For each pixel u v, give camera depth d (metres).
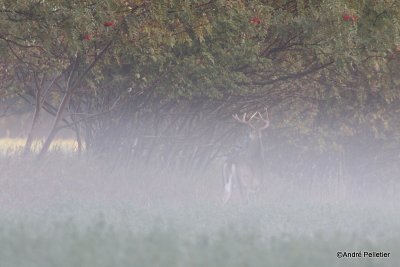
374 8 79.62
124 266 31.06
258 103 88.62
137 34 69.62
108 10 67.00
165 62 76.56
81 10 65.69
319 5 78.06
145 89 79.56
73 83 77.69
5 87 84.06
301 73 83.25
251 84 82.50
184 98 83.12
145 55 73.56
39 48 71.75
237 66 80.88
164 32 70.06
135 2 69.50
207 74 77.19
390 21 79.81
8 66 81.38
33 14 66.50
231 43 76.38
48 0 65.88
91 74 77.62
